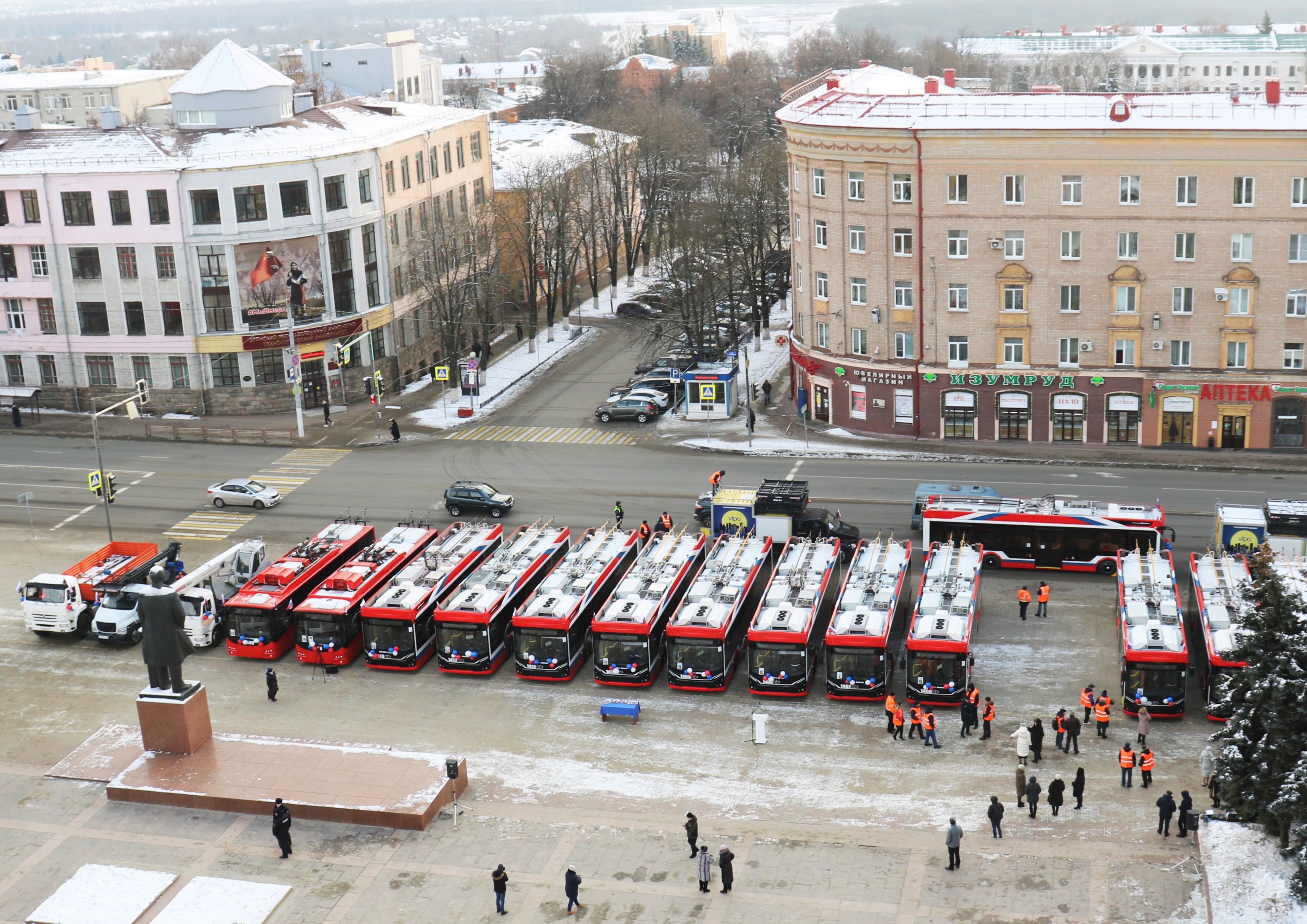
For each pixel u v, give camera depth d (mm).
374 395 98250
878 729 56344
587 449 93875
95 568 69625
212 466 92750
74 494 88062
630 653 60219
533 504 83000
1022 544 70562
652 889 46062
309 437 98562
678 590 64750
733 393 100938
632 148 146750
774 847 48094
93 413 74062
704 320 113688
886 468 86438
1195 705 57219
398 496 85625
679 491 84188
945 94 90688
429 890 46688
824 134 88250
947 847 46062
